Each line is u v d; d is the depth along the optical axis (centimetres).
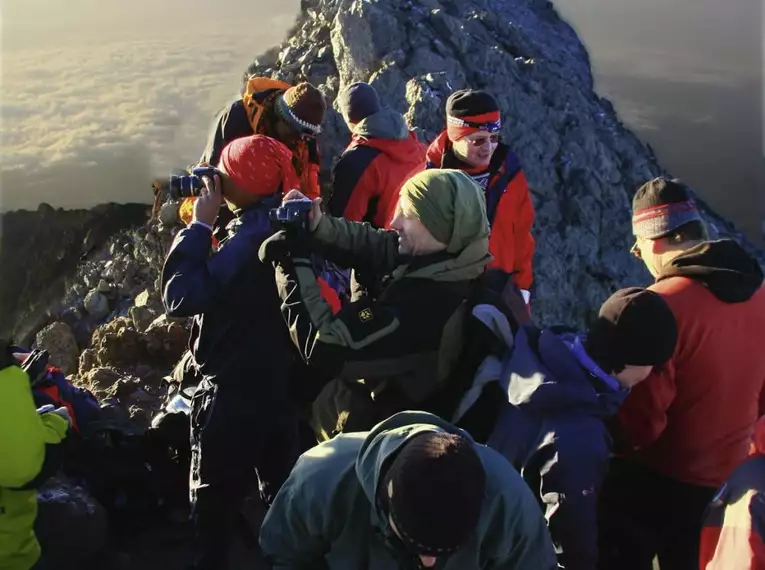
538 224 488
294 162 342
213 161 358
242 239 280
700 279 254
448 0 561
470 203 235
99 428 353
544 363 225
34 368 320
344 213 361
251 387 288
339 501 187
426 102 482
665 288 257
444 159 356
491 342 236
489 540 187
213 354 288
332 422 260
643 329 221
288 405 297
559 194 502
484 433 240
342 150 485
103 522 326
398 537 174
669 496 269
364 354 233
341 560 190
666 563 276
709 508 214
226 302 281
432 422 189
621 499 279
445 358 238
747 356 255
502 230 353
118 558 331
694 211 267
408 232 238
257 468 319
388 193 362
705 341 251
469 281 242
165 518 351
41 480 252
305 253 253
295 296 245
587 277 486
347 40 512
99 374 421
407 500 162
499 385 234
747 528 195
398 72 497
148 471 350
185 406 353
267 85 360
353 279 277
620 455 271
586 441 217
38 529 306
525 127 505
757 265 263
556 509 213
